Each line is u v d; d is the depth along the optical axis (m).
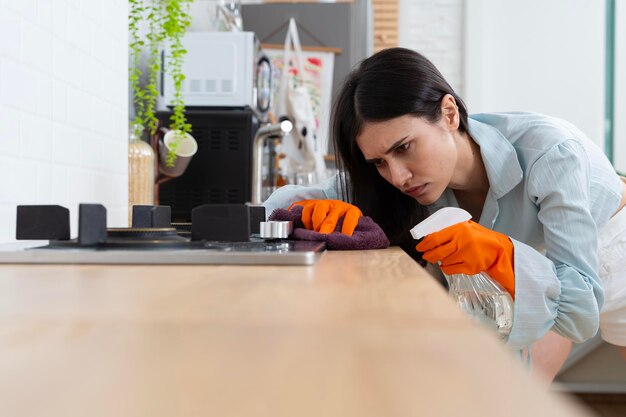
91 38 1.24
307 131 3.24
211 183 2.19
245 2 3.85
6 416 0.15
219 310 0.33
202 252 0.65
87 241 0.73
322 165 3.29
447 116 1.29
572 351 2.43
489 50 4.17
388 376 0.19
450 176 1.32
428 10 4.11
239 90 2.20
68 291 0.42
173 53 1.95
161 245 0.72
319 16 3.62
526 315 1.07
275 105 3.41
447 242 1.03
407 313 0.31
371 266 0.61
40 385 0.18
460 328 0.27
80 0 1.17
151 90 1.83
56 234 0.76
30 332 0.27
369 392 0.17
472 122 1.35
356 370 0.19
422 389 0.17
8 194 0.91
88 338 0.25
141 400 0.16
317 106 3.62
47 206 0.76
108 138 1.34
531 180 1.28
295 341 0.24
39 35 1.00
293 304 0.35
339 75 3.63
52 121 1.05
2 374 0.19
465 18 4.08
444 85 1.29
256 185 2.13
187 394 0.17
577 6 4.13
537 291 1.06
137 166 1.55
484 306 1.08
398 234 1.43
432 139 1.26
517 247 1.07
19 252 0.64
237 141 2.19
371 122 1.24
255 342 0.24
